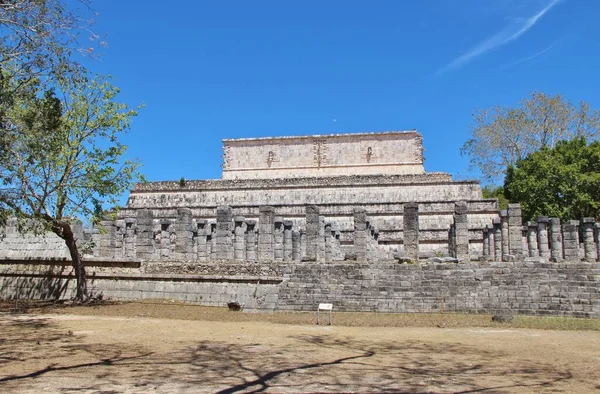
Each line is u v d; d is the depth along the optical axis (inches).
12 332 718.5
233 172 2652.6
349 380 457.1
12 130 919.7
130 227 1396.4
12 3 765.3
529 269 987.3
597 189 1865.2
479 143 2477.9
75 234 1300.4
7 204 987.9
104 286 1181.1
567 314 912.3
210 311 1005.2
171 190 2338.8
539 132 2384.4
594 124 2340.1
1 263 1278.3
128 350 589.0
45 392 403.5
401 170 2518.5
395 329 792.3
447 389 429.4
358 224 1239.5
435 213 2011.6
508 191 2236.7
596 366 526.6
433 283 1005.2
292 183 2260.1
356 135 2591.0
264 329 778.8
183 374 472.4
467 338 700.0
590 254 1322.6
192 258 1299.2
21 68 834.8
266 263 1101.1
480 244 1840.6
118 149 1097.4
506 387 438.9
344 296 1011.9
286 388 426.0
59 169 1043.9
